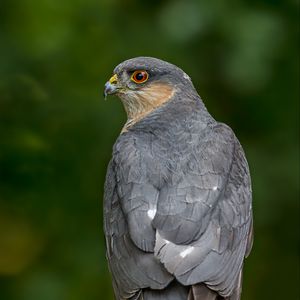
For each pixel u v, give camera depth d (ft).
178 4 50.70
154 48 51.78
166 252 36.17
